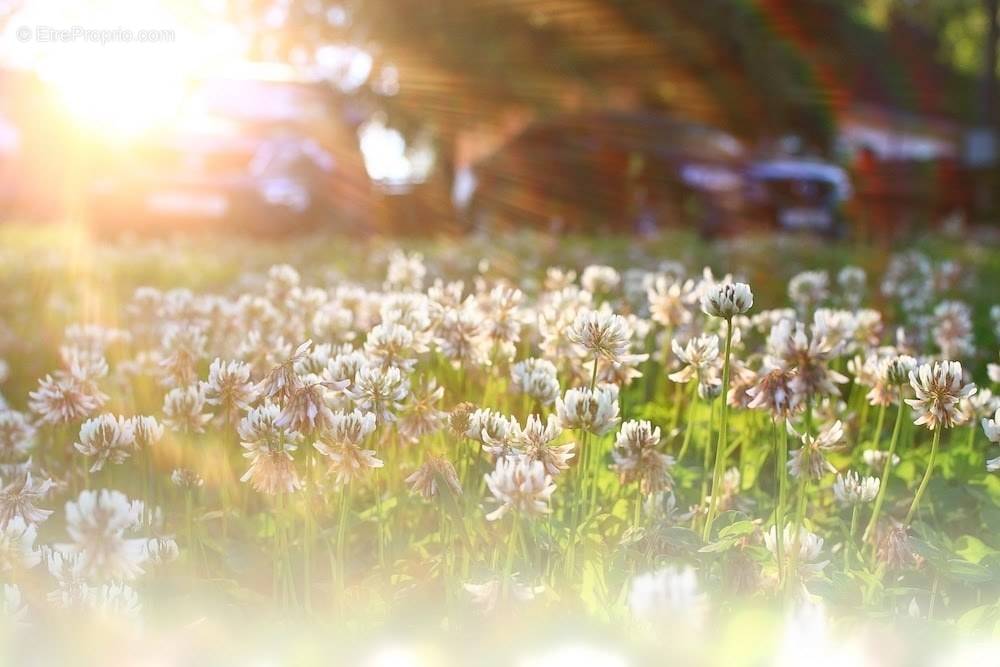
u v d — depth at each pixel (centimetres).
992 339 137
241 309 94
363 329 91
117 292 195
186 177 329
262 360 81
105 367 77
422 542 70
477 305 86
